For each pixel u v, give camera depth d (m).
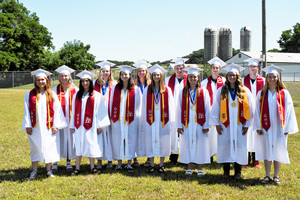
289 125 5.05
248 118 5.16
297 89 25.88
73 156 5.91
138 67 6.30
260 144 5.19
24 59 40.41
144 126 5.88
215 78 6.60
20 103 17.75
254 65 6.38
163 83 5.82
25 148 7.46
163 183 5.11
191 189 4.84
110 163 6.14
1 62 36.06
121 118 5.83
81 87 5.66
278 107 5.04
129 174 5.64
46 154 5.34
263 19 14.15
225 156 5.28
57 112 5.50
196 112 5.47
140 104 6.04
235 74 5.20
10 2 41.38
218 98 5.35
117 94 5.87
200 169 5.54
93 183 5.06
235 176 5.33
